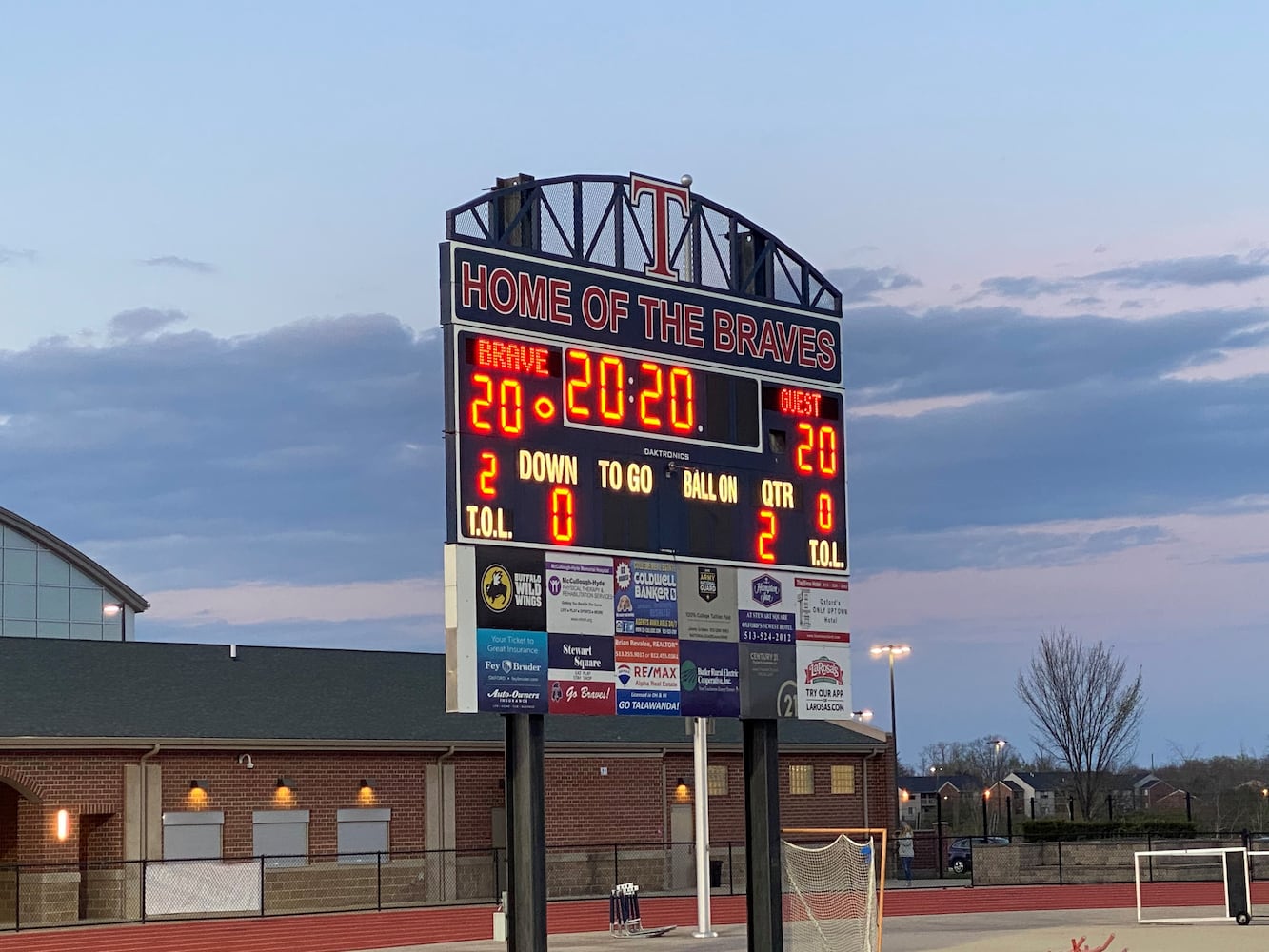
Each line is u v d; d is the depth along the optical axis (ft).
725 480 92.63
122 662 172.86
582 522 85.51
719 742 195.62
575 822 181.68
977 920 141.08
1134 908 154.20
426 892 171.73
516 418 83.20
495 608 81.46
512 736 83.35
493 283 83.10
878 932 109.09
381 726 174.09
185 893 153.38
